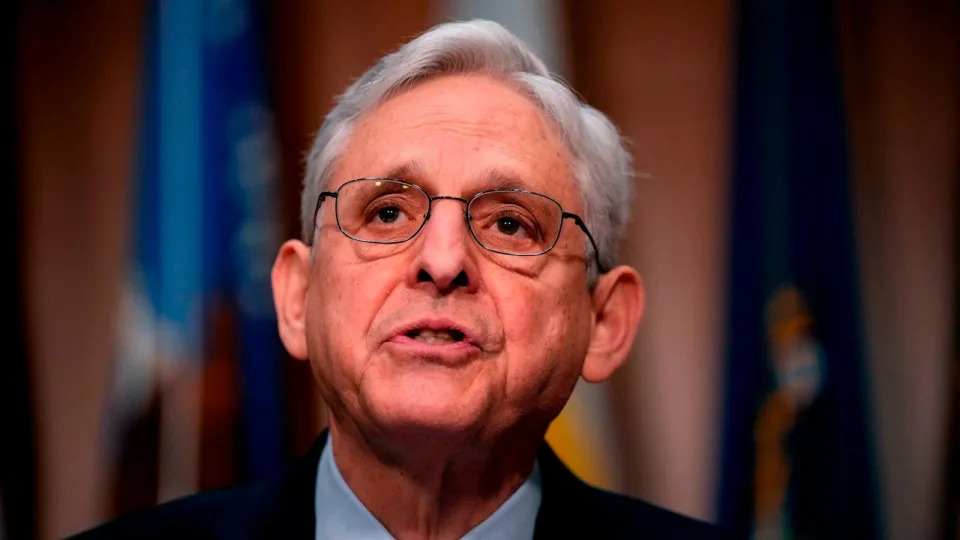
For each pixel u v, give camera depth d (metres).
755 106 4.36
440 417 1.96
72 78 4.66
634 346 4.57
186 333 4.24
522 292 2.08
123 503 4.15
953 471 4.21
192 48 4.41
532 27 4.50
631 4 4.73
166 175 4.33
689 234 4.62
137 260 4.31
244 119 4.36
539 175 2.17
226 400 4.22
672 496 4.48
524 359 2.07
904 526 4.37
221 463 4.20
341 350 2.08
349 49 4.71
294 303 2.42
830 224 4.25
